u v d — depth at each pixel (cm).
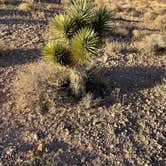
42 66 310
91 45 251
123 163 221
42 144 231
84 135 243
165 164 225
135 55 402
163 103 292
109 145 236
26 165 213
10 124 250
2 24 449
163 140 247
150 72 352
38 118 258
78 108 271
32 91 283
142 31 520
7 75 315
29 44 389
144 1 968
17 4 598
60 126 250
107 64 357
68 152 226
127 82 321
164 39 467
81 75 280
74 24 266
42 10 576
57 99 278
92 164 219
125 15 696
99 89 296
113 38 466
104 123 257
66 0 673
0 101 276
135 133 251
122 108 276
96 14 278
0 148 226
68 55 262
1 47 356
